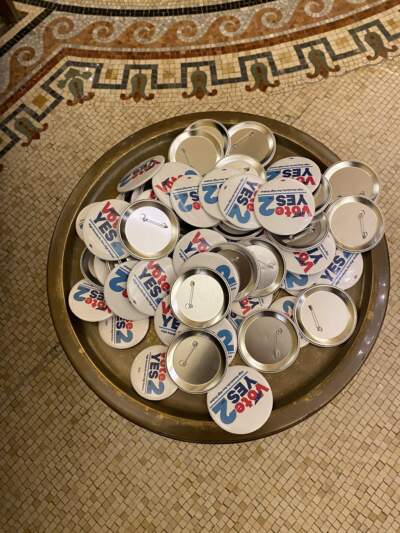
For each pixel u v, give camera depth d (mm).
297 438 460
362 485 446
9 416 482
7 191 556
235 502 449
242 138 468
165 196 439
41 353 498
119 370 426
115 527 449
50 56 612
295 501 446
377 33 585
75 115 583
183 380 408
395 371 471
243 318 423
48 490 461
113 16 624
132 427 472
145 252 427
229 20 609
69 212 457
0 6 607
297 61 583
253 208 424
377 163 535
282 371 416
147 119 574
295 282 431
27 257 530
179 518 449
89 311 431
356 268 434
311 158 464
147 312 417
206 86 582
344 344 422
